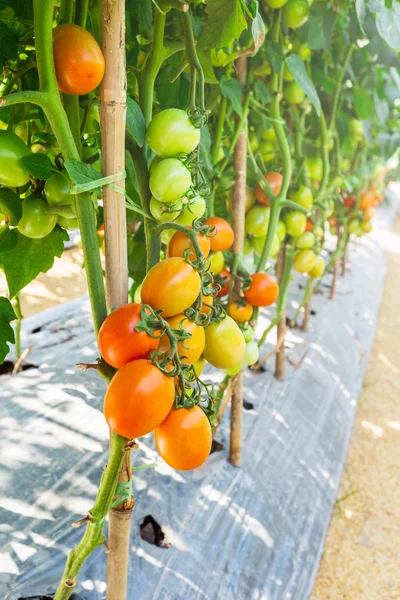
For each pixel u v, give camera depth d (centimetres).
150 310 66
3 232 95
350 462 257
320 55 222
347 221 353
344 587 190
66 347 252
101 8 67
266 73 173
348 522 220
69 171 68
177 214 90
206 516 170
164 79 133
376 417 297
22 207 89
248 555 166
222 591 151
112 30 68
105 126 71
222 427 213
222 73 144
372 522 222
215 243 115
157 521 161
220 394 166
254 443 211
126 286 77
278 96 163
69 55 68
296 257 194
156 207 89
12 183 81
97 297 74
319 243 219
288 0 155
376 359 372
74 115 81
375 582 193
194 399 71
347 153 284
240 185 142
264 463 205
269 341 296
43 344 253
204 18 138
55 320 283
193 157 88
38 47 68
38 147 133
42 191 90
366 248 615
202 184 93
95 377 225
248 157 161
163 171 85
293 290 394
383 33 122
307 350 299
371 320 416
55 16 109
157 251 89
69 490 162
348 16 208
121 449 70
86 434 188
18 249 100
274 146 202
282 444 221
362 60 232
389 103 307
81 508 157
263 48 153
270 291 134
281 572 170
